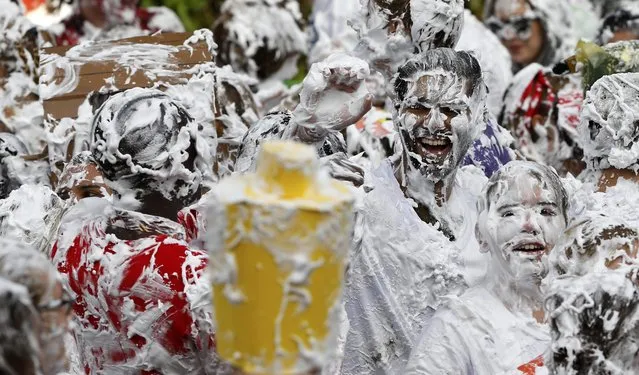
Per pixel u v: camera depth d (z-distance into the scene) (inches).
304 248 207.9
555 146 528.4
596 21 682.2
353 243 358.0
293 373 212.2
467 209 419.5
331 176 354.6
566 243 325.4
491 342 343.0
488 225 358.6
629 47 479.2
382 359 400.2
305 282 208.7
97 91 429.1
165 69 430.6
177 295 319.3
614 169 410.3
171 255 323.9
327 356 213.6
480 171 438.9
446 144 409.1
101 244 331.6
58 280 247.1
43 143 511.2
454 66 407.8
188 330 319.6
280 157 209.9
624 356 281.7
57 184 425.4
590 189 386.9
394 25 442.6
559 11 663.1
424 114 406.9
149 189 334.6
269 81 611.2
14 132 511.2
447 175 412.5
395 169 417.1
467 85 407.2
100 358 331.9
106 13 622.2
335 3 596.4
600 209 358.6
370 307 398.6
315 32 606.5
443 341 345.4
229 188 211.2
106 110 336.8
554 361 284.7
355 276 397.1
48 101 429.7
